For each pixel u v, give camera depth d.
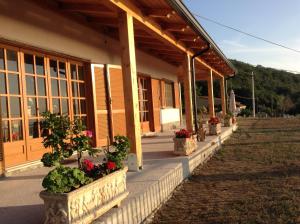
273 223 4.33
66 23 7.68
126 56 6.05
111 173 3.83
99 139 8.86
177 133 7.80
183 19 7.48
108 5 5.69
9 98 6.09
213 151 10.07
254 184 6.29
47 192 3.09
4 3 5.93
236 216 4.64
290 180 6.43
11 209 3.92
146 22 6.99
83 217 3.22
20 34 6.27
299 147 10.55
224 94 20.14
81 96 8.50
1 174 5.71
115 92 9.65
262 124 21.59
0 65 5.95
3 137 5.87
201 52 10.86
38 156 6.62
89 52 8.62
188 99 10.44
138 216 4.42
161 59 14.70
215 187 6.25
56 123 3.80
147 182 5.15
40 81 6.96
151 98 13.45
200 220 4.62
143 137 12.01
